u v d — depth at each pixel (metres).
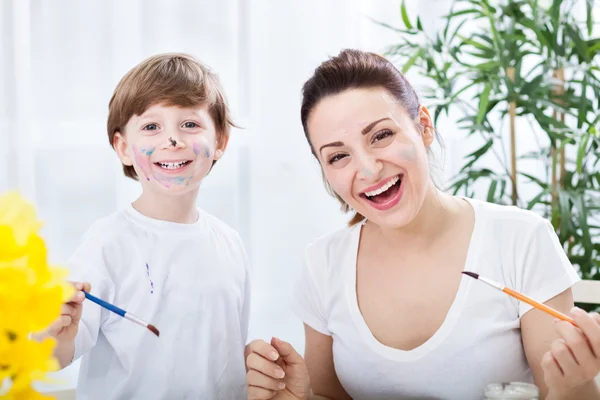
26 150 2.38
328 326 1.19
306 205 2.71
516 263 1.10
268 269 2.70
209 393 1.20
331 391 1.24
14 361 0.51
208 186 2.61
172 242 1.21
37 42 2.37
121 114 1.21
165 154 1.18
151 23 2.46
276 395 1.08
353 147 1.05
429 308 1.09
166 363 1.17
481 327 1.06
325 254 1.22
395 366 1.08
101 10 2.41
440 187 1.23
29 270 0.53
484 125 2.32
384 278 1.14
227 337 1.24
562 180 2.30
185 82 1.20
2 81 2.35
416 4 2.73
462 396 1.07
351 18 2.71
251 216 2.66
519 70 2.22
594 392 0.96
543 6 2.38
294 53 2.66
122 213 1.24
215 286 1.22
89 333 1.09
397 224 1.06
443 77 2.36
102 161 2.45
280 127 2.67
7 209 0.56
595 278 2.18
